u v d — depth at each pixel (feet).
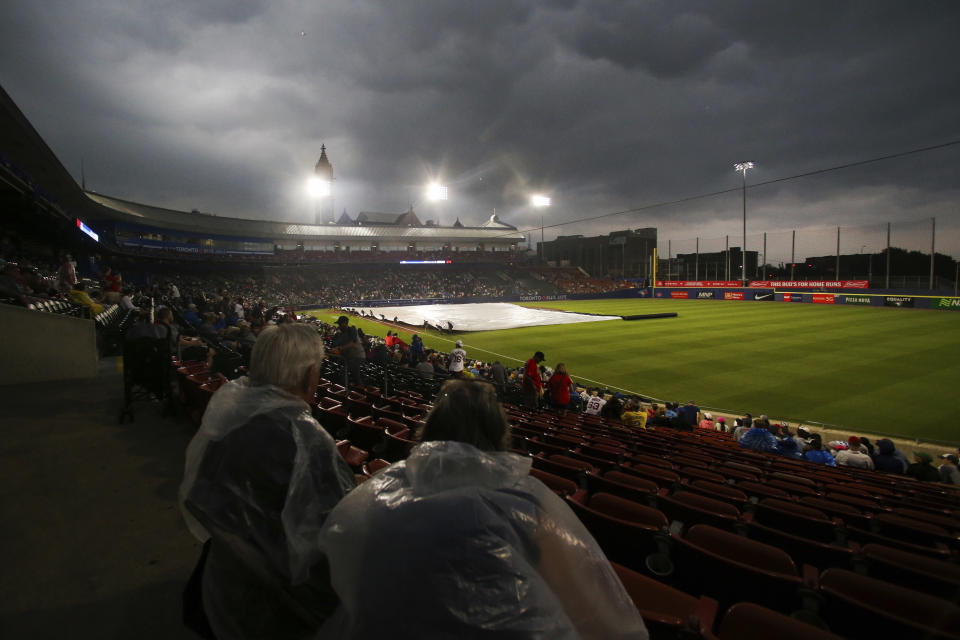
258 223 233.55
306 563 4.06
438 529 3.14
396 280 249.14
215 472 4.50
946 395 53.26
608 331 110.42
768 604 8.34
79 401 22.68
